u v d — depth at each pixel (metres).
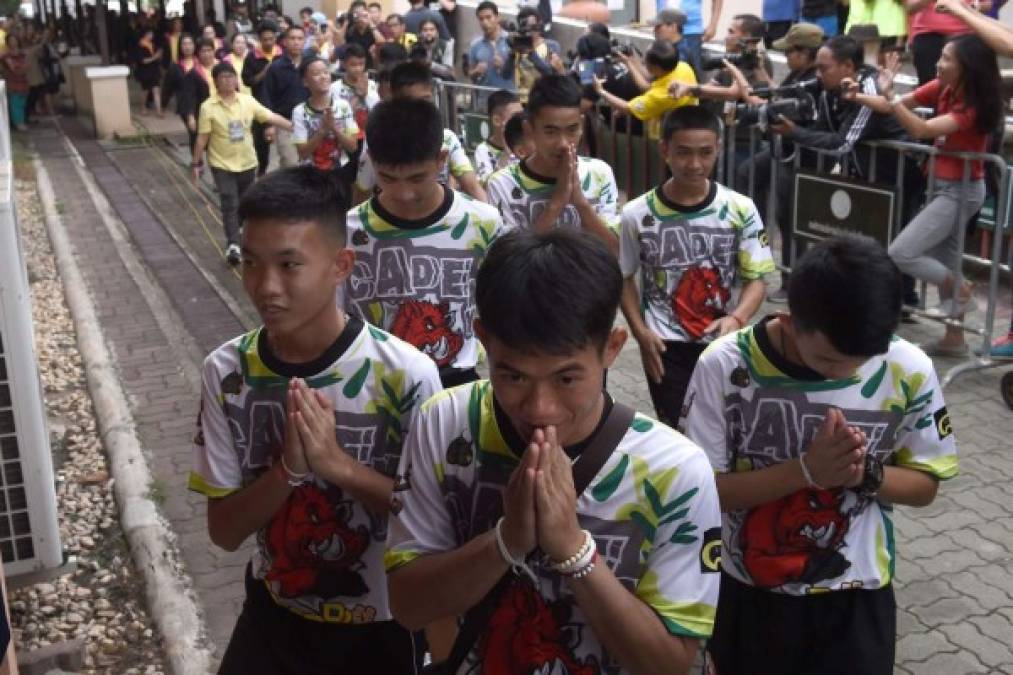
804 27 7.86
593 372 1.79
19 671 3.73
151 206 12.26
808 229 7.00
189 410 6.23
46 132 18.70
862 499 2.55
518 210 4.75
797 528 2.56
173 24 20.19
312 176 2.42
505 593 1.96
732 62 8.45
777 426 2.56
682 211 4.27
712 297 4.33
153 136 17.38
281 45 12.76
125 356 7.25
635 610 1.83
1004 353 6.04
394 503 2.05
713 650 2.75
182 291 8.82
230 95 9.39
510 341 1.74
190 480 2.55
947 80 5.95
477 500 1.98
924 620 3.93
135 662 3.88
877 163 6.66
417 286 3.84
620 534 1.91
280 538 2.52
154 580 4.31
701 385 2.61
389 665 2.62
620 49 9.88
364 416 2.48
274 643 2.62
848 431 2.38
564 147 4.58
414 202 3.78
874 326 2.27
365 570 2.53
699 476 1.91
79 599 4.29
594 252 1.78
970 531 4.54
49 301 8.74
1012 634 3.84
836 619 2.62
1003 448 5.27
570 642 1.95
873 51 9.20
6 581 3.92
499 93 6.56
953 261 6.25
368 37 15.08
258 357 2.46
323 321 2.43
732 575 2.67
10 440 3.80
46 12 35.59
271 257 2.34
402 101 3.78
